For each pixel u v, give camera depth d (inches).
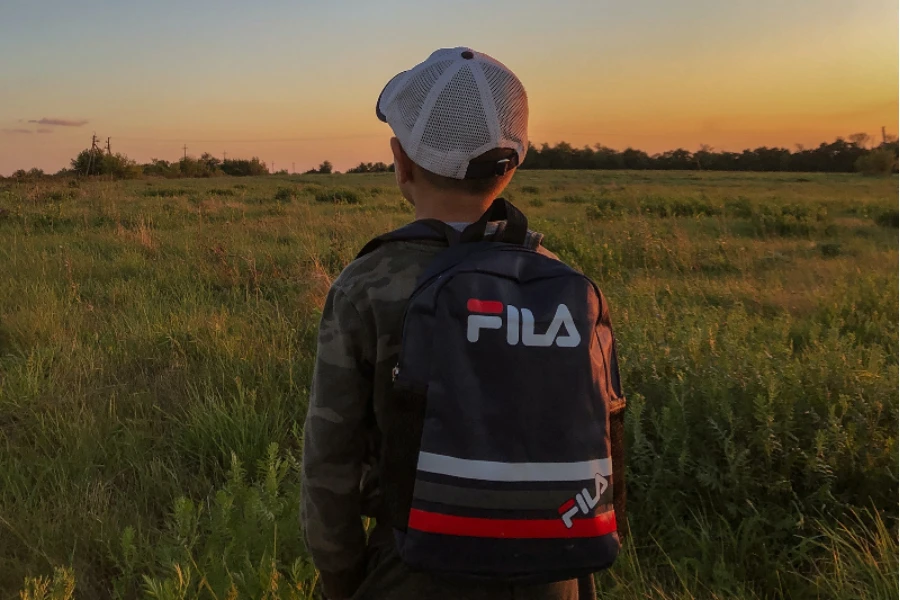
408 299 44.5
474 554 40.4
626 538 103.3
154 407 147.9
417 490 40.8
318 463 46.4
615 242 377.1
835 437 115.8
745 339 175.5
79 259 303.3
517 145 47.3
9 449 129.6
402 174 49.7
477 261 43.5
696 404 129.6
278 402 147.9
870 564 94.7
